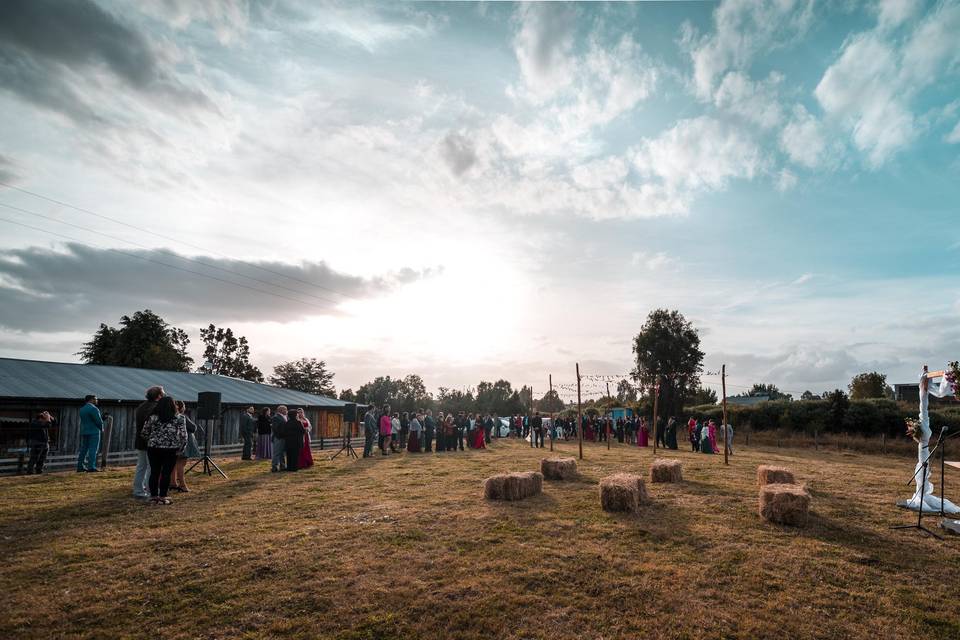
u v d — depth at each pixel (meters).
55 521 9.01
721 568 7.24
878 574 7.15
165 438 10.39
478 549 7.84
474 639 5.47
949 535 8.90
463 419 28.84
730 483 13.52
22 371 23.09
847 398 38.41
